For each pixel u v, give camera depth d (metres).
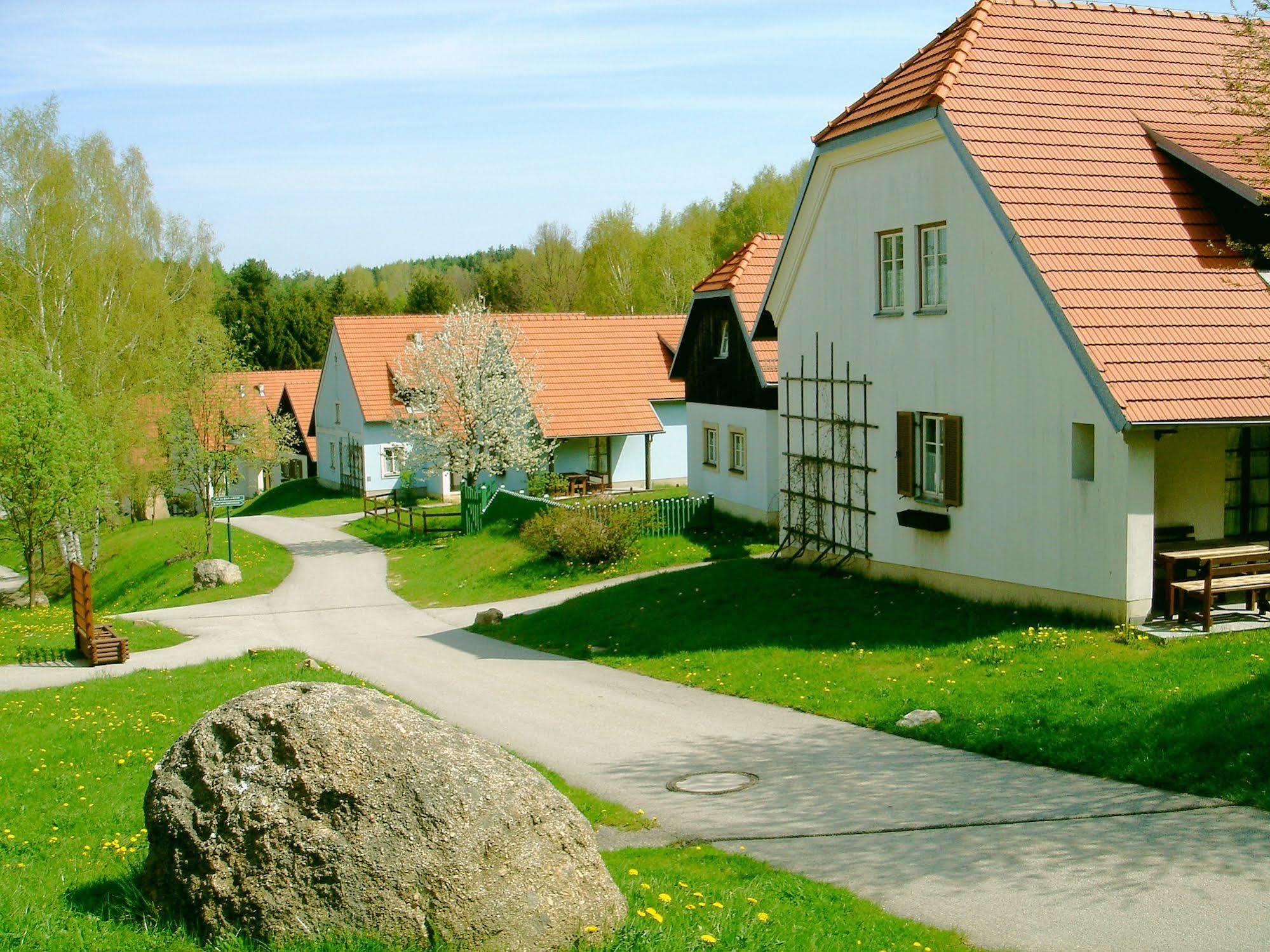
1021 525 16.34
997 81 17.62
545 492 43.66
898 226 18.84
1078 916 7.45
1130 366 14.41
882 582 20.09
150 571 41.03
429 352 42.84
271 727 6.30
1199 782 9.81
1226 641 13.45
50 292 43.81
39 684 19.84
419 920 5.79
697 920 6.64
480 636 22.84
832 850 9.08
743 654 17.23
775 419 29.36
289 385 69.44
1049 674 13.22
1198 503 16.62
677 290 78.75
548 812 6.18
